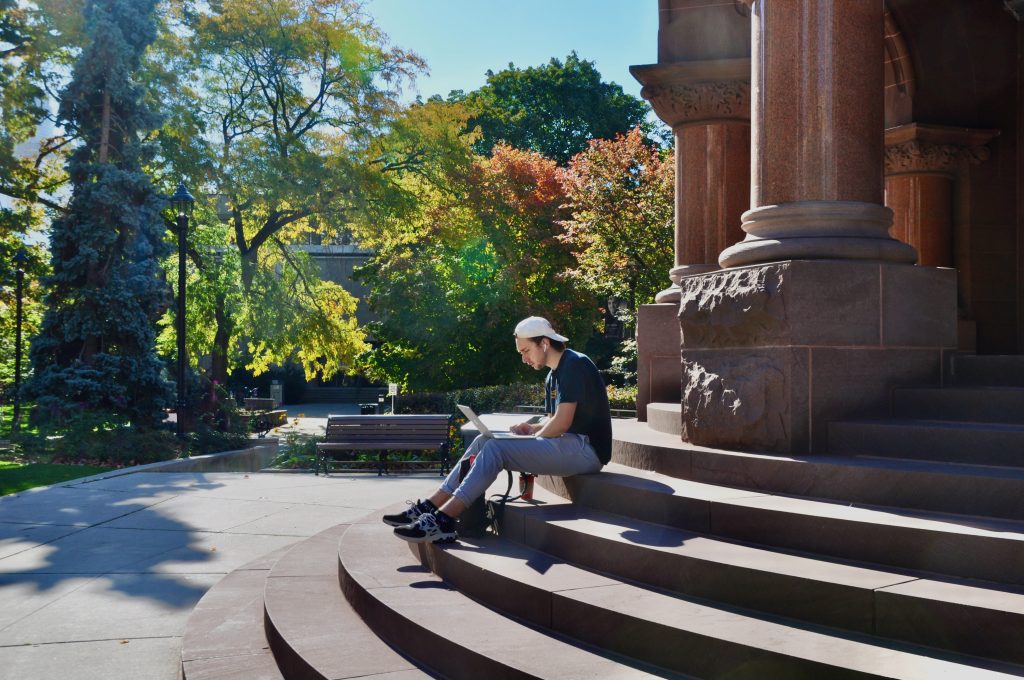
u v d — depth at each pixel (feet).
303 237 119.03
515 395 78.38
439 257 98.37
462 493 16.47
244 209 92.07
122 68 64.85
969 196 32.17
